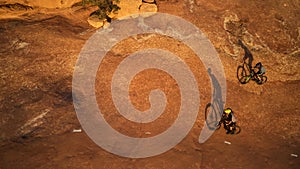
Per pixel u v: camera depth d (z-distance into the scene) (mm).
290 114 14094
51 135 11453
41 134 11445
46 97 12891
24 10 16312
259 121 13633
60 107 12562
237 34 16250
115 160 10891
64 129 11758
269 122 13648
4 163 10242
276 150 12359
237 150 12086
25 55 14531
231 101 14125
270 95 14797
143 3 16344
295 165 11727
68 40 15320
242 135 12891
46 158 10570
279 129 13414
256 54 15867
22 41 15094
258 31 16469
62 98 12953
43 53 14688
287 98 14766
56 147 11008
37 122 11883
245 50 15867
